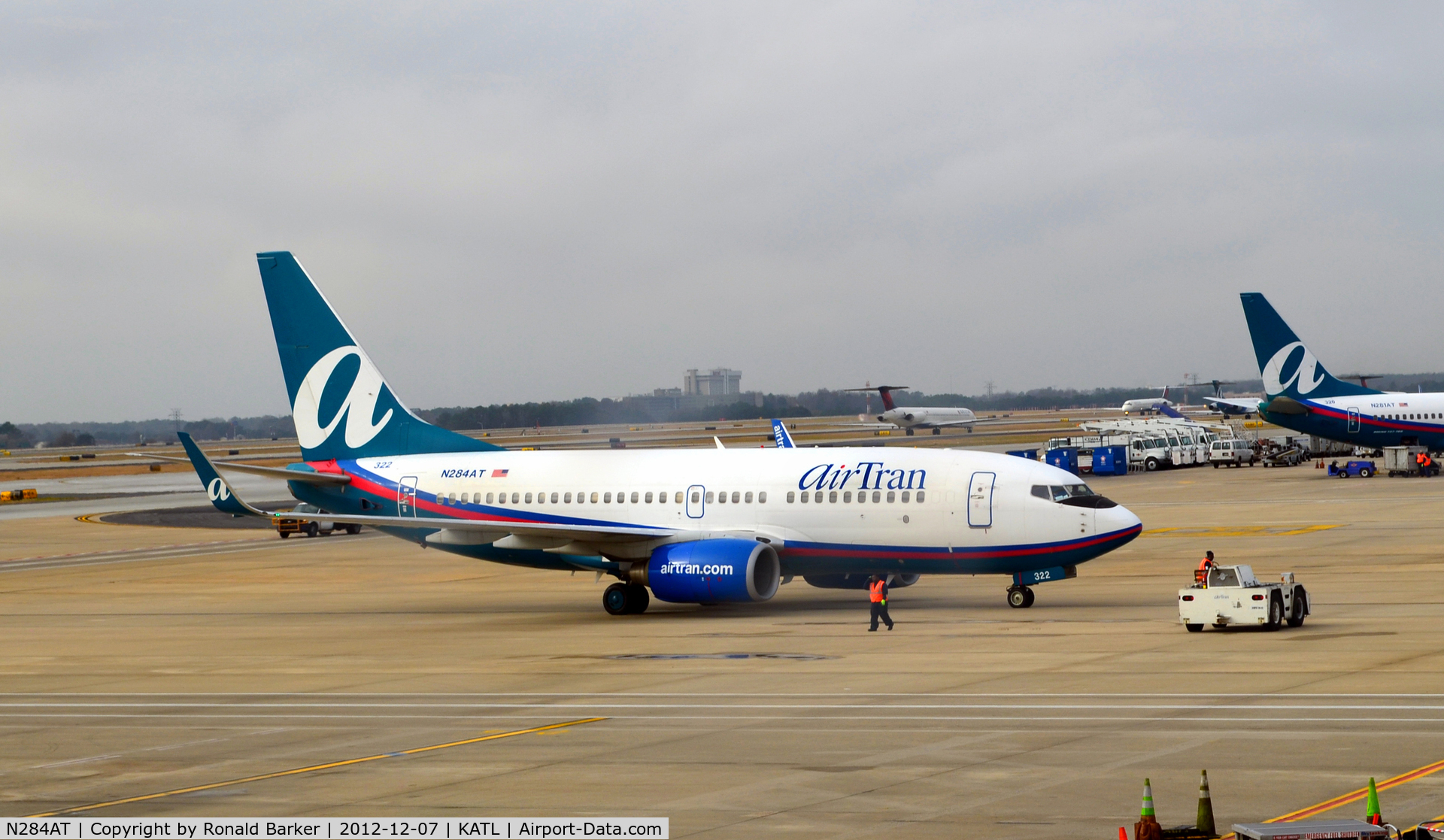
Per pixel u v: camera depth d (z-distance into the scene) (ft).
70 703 153.07
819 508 228.22
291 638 210.79
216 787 107.45
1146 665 156.25
